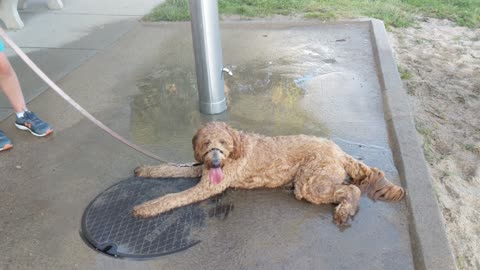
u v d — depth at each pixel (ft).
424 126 6.90
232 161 5.17
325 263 4.36
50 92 8.37
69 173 6.01
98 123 5.89
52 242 4.85
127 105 7.83
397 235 4.68
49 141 6.77
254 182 5.35
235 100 7.84
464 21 11.76
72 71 9.30
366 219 4.88
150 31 11.48
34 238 4.93
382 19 11.62
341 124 6.88
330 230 4.75
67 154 6.44
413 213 4.84
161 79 8.80
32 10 13.76
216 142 4.84
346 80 8.36
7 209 5.39
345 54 9.53
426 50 10.00
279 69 8.98
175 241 4.73
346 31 10.78
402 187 5.36
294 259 4.43
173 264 4.45
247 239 4.70
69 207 5.38
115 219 5.10
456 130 6.81
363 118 7.02
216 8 6.73
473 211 5.16
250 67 9.13
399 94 7.45
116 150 6.48
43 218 5.22
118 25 12.04
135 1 14.29
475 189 5.54
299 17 11.69
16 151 6.54
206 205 5.21
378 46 9.44
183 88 8.39
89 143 6.68
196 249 4.61
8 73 6.52
